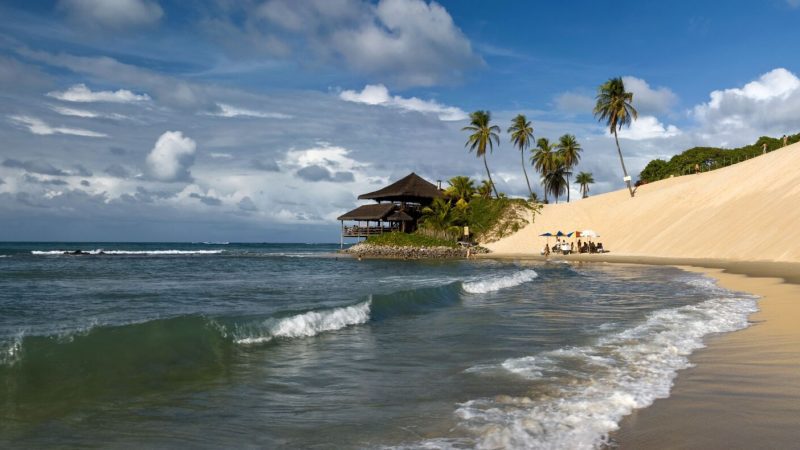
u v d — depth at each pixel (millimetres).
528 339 10164
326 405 6035
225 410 5879
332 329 11500
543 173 86625
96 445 4852
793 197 39094
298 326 10969
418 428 5152
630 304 15430
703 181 58625
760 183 47406
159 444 4875
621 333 10211
